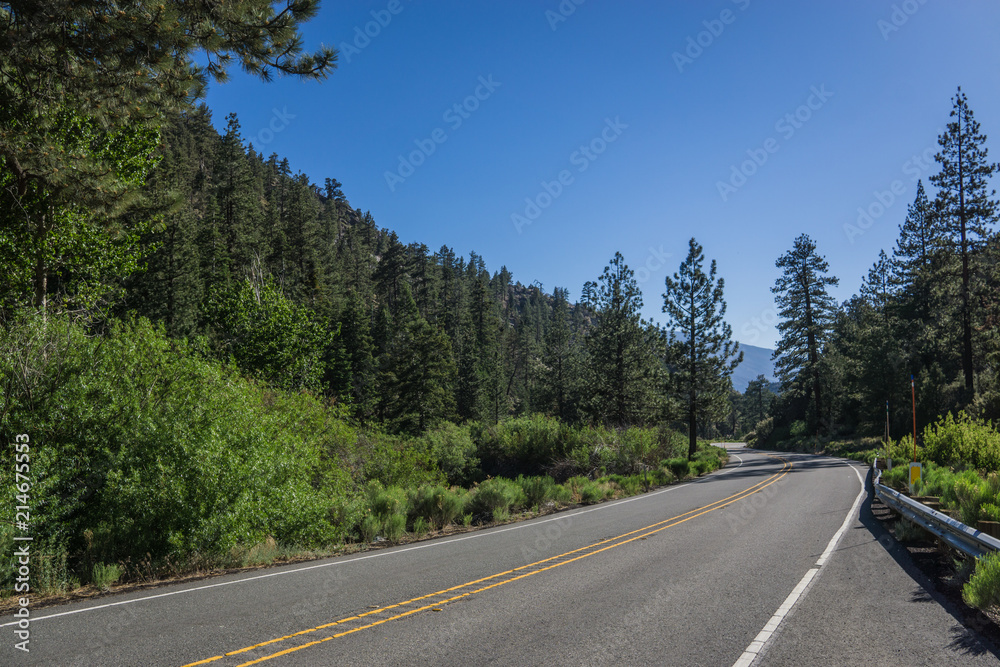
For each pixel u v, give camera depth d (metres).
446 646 5.23
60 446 9.63
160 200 15.42
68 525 9.21
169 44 8.04
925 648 5.06
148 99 8.69
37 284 14.10
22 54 7.80
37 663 4.86
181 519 9.62
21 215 13.27
